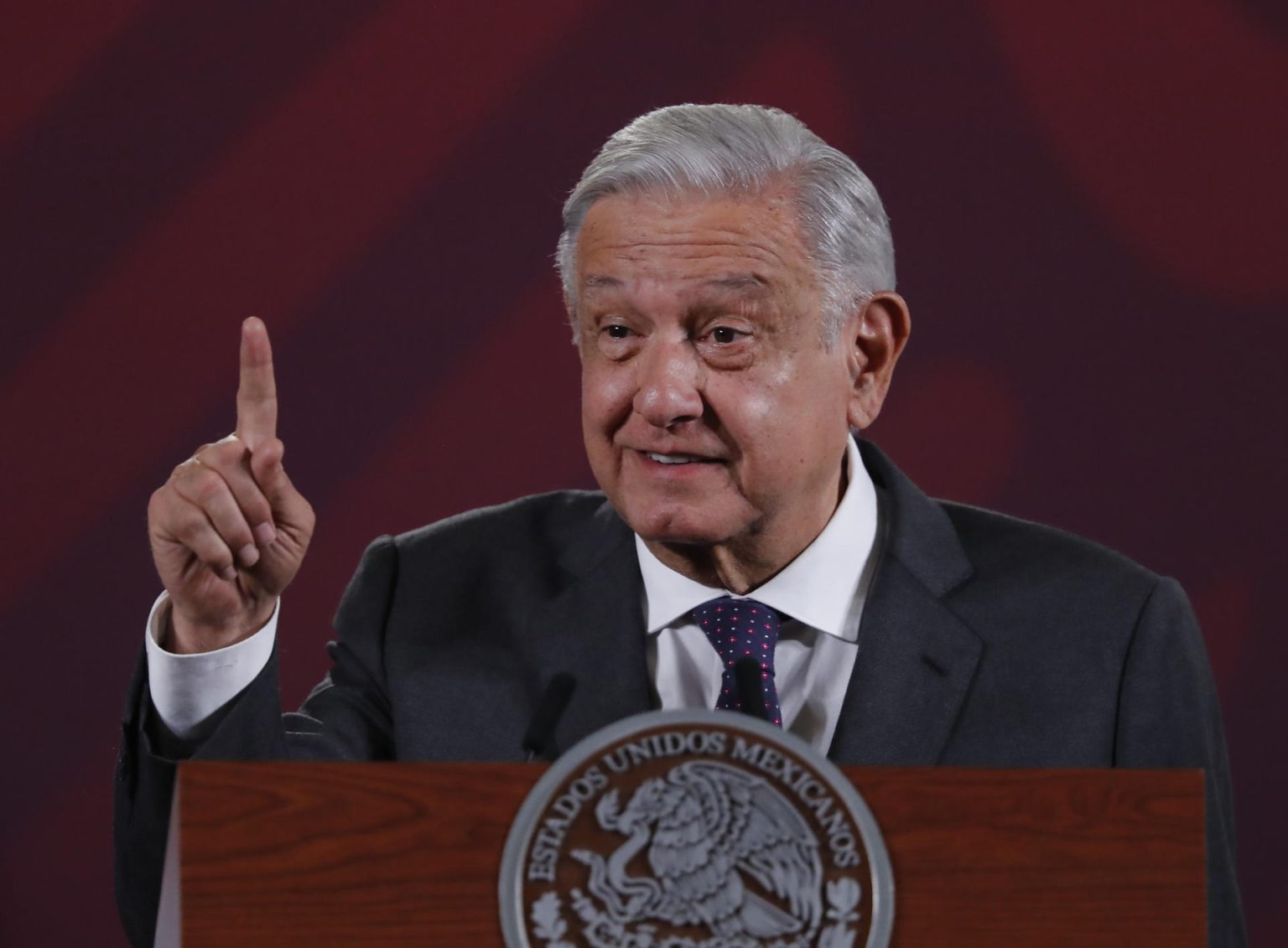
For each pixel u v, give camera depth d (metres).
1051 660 7.26
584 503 8.14
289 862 4.64
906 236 12.66
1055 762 7.05
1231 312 12.56
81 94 12.47
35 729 12.40
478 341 12.70
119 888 6.35
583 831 4.68
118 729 12.46
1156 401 12.61
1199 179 12.58
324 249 12.62
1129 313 12.63
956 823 4.79
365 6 12.63
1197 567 12.59
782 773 4.74
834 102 12.65
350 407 12.63
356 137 12.63
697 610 7.24
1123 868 4.80
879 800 4.79
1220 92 12.56
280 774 4.68
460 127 12.67
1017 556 7.66
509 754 7.26
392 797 4.69
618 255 6.59
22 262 12.42
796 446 6.75
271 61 12.57
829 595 7.28
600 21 12.68
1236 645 12.54
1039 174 12.63
